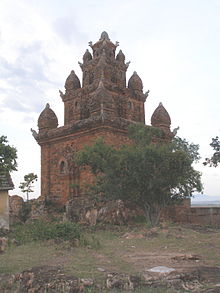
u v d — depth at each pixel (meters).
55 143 33.31
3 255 12.80
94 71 34.38
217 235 18.36
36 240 16.05
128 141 30.34
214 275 9.25
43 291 8.14
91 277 8.96
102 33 36.03
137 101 35.53
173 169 22.81
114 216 25.52
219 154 31.39
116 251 13.75
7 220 23.08
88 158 23.69
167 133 33.72
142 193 23.58
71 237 15.91
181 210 32.22
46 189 32.97
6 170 19.48
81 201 27.61
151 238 17.22
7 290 8.66
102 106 29.17
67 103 35.31
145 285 8.41
